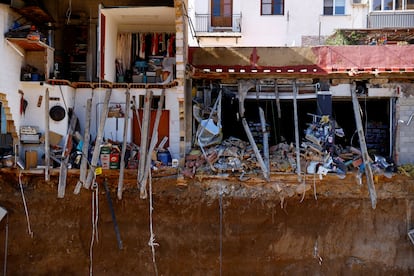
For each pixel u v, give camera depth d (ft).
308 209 56.29
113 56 61.98
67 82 57.52
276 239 56.34
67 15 67.21
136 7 57.88
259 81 59.26
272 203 56.08
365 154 54.65
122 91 59.36
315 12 82.53
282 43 82.38
